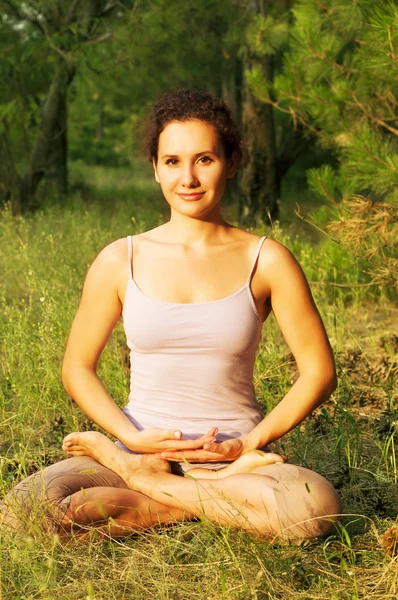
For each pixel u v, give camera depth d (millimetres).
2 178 13820
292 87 7777
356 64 7590
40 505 3084
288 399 3223
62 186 17109
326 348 3289
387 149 6938
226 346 3135
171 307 3127
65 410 4734
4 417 4543
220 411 3203
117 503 3078
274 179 11570
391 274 6141
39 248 8680
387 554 3023
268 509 2957
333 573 2932
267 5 11773
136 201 17406
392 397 4711
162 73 14648
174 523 3209
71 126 17141
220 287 3180
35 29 13500
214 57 14258
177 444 3086
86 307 3369
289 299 3246
